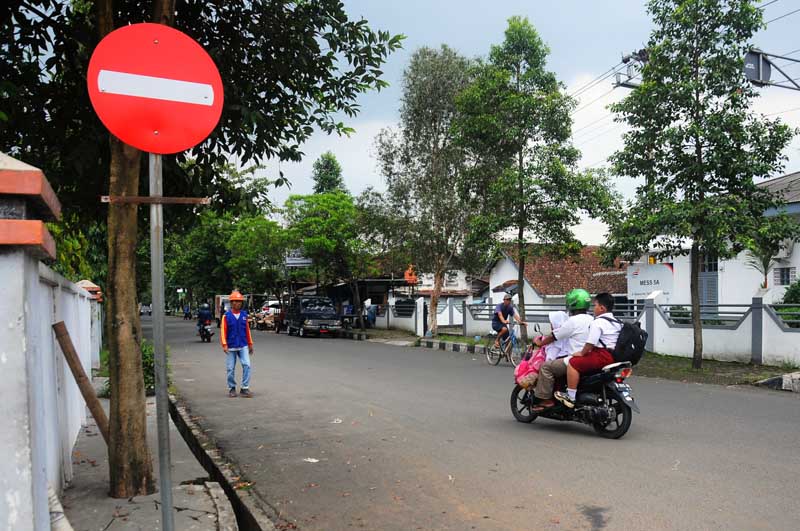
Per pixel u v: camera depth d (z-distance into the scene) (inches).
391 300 1566.2
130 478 182.7
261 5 262.7
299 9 265.6
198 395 442.6
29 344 90.7
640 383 477.7
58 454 174.6
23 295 88.7
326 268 1282.0
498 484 218.4
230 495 222.1
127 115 122.7
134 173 181.5
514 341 637.3
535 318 824.9
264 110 280.1
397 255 1007.0
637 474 225.9
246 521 199.8
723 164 500.7
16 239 86.7
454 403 392.5
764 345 540.4
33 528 88.0
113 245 181.9
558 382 307.6
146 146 124.0
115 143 179.5
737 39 498.0
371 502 203.2
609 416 285.4
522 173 695.7
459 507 195.9
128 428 183.2
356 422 335.9
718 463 238.8
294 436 304.2
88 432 280.8
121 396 182.9
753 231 498.3
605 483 215.9
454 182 914.1
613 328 294.2
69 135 254.1
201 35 273.6
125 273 182.9
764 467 232.5
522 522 181.2
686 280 860.6
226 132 282.8
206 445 288.7
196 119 128.2
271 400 415.8
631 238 539.5
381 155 970.1
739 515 181.8
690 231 494.6
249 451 275.6
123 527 156.7
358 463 251.8
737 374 501.0
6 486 86.8
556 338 301.4
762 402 384.8
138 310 190.5
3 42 230.1
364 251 1190.9
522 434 298.8
